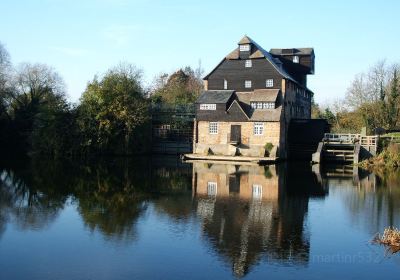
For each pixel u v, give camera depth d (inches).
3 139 2086.6
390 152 1600.6
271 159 1678.2
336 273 498.0
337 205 850.8
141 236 625.0
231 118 1872.5
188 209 798.5
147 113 2062.0
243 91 1966.0
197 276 484.1
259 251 565.9
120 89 1956.2
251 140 1840.6
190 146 2111.2
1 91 2087.8
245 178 1211.9
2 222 700.0
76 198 896.3
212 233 642.2
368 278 486.6
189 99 2655.0
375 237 636.7
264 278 481.4
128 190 997.2
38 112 2153.1
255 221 717.3
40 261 527.2
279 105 1859.0
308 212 788.6
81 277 480.1
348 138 1786.4
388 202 885.2
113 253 554.9
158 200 880.9
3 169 1369.3
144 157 1940.2
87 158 1841.8
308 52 2278.5
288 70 2283.5
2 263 520.4
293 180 1179.9
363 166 1557.6
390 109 2294.5
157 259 533.6
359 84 2583.7
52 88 2486.5
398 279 485.4
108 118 1918.1
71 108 1918.1
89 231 649.6
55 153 1860.2
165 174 1294.3
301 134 1888.5
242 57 1966.0
